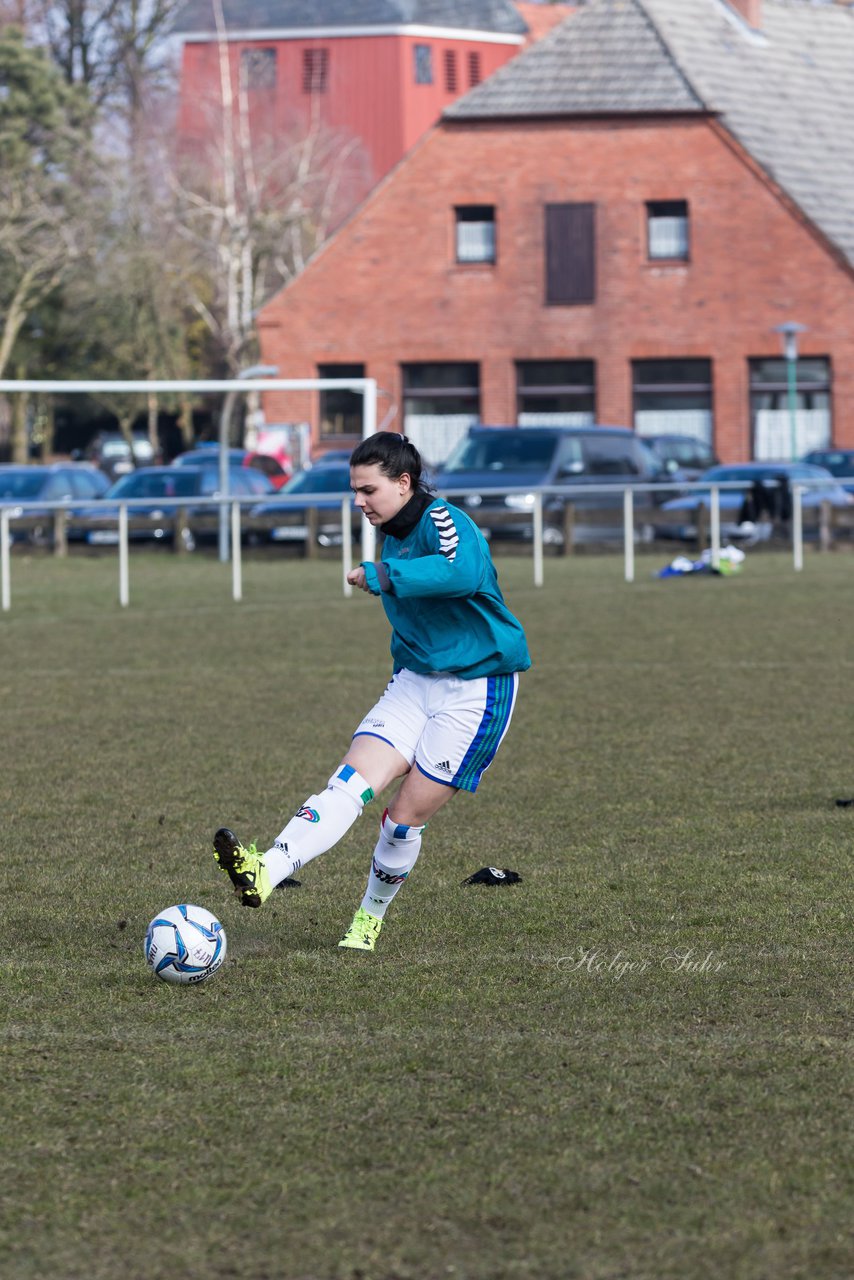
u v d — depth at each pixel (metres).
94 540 95.62
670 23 147.25
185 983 18.05
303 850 18.03
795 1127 13.74
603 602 65.75
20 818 27.41
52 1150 13.46
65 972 18.61
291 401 145.50
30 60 172.88
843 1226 11.95
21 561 90.81
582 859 23.98
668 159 140.12
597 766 31.47
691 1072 15.05
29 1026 16.67
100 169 173.50
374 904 19.36
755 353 139.75
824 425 140.50
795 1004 17.09
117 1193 12.63
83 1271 11.44
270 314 145.12
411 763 18.67
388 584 17.45
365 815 28.00
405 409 145.38
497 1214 12.19
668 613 61.34
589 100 141.12
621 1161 13.09
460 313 143.25
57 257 171.75
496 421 143.25
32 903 21.81
